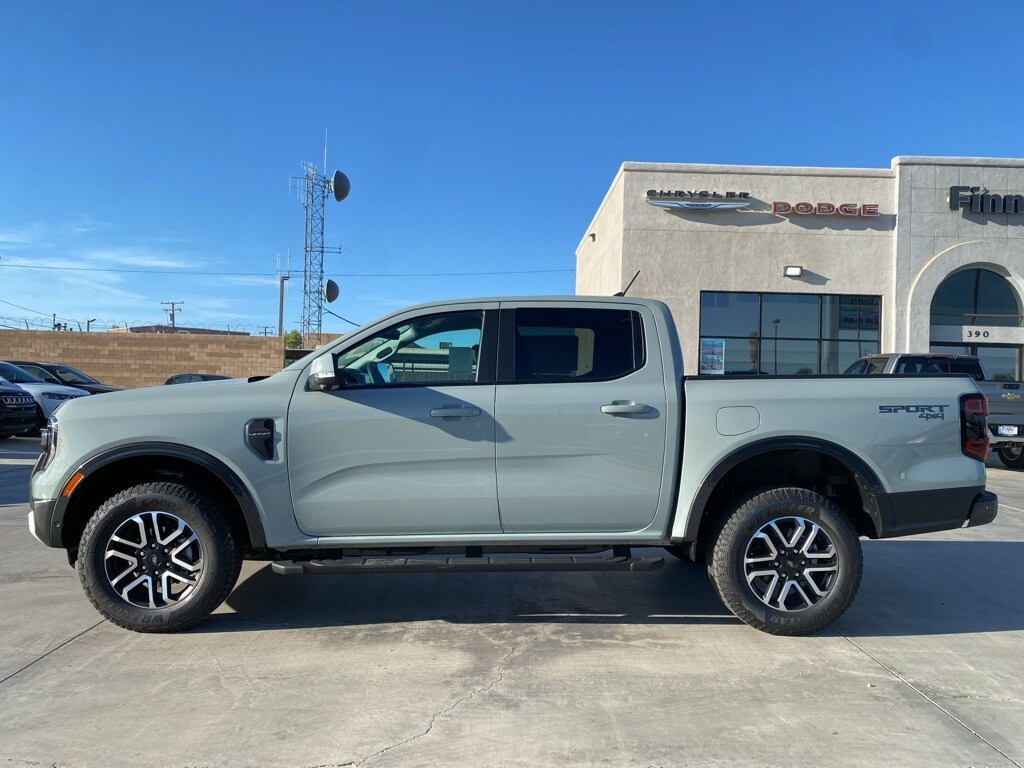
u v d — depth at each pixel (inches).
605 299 181.3
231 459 166.2
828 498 184.2
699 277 753.6
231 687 144.6
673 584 217.6
